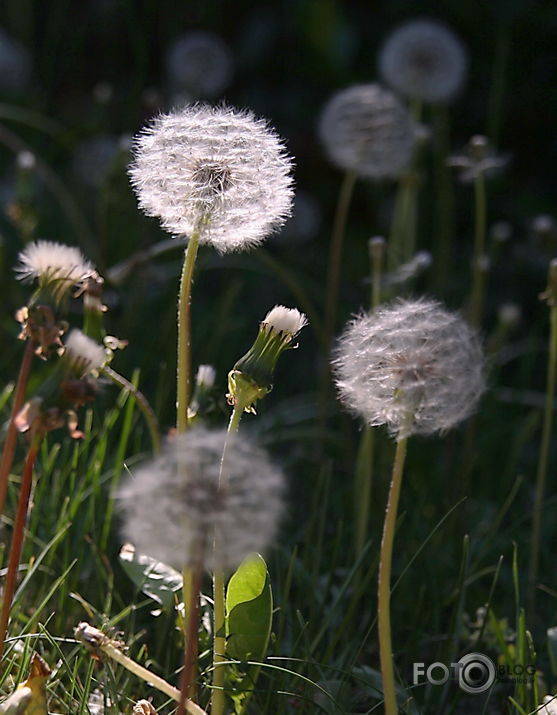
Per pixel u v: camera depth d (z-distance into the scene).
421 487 1.30
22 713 1.06
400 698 1.14
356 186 1.81
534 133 1.84
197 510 1.04
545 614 1.24
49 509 1.21
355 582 1.20
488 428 1.38
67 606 1.18
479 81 1.86
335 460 1.36
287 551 1.22
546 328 1.56
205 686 1.10
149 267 1.39
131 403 1.21
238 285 1.45
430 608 1.21
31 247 1.07
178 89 1.65
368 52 1.99
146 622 1.19
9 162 1.72
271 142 1.09
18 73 1.84
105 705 1.12
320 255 1.69
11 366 1.38
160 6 2.04
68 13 2.12
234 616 1.10
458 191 1.79
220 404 1.24
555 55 1.82
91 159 1.58
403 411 1.06
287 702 1.13
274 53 2.01
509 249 1.72
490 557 1.27
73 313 1.44
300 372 1.48
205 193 1.08
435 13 1.93
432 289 1.51
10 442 1.08
